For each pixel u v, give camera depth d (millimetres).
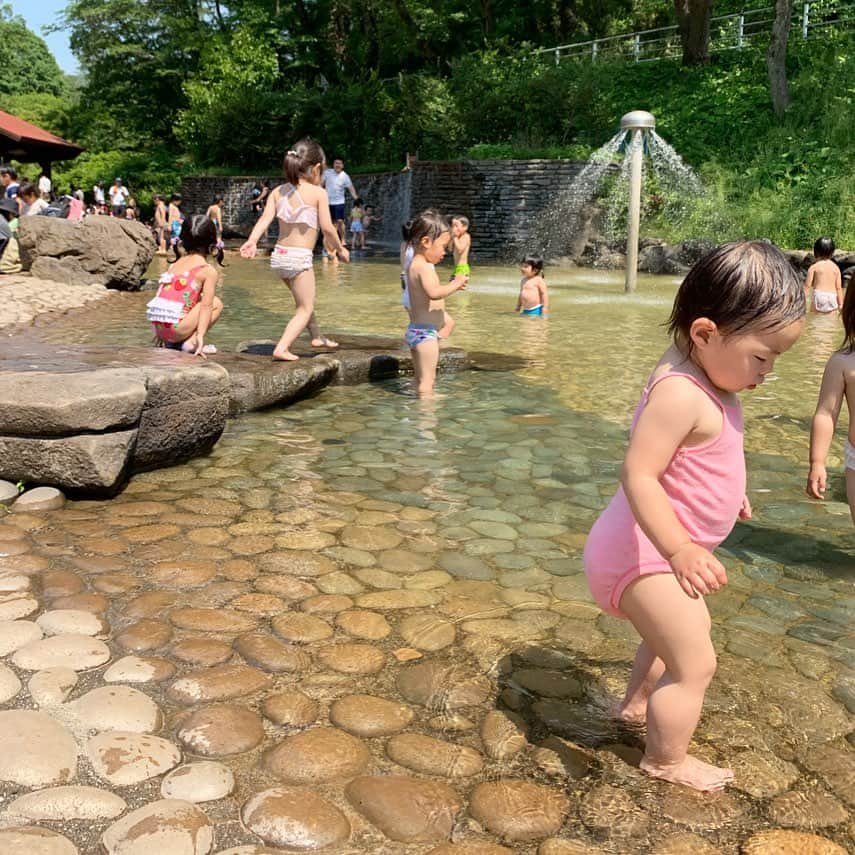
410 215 24312
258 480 4059
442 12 32375
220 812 1764
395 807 1789
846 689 2338
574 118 24609
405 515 3646
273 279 14383
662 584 1814
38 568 2926
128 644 2439
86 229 12266
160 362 4445
